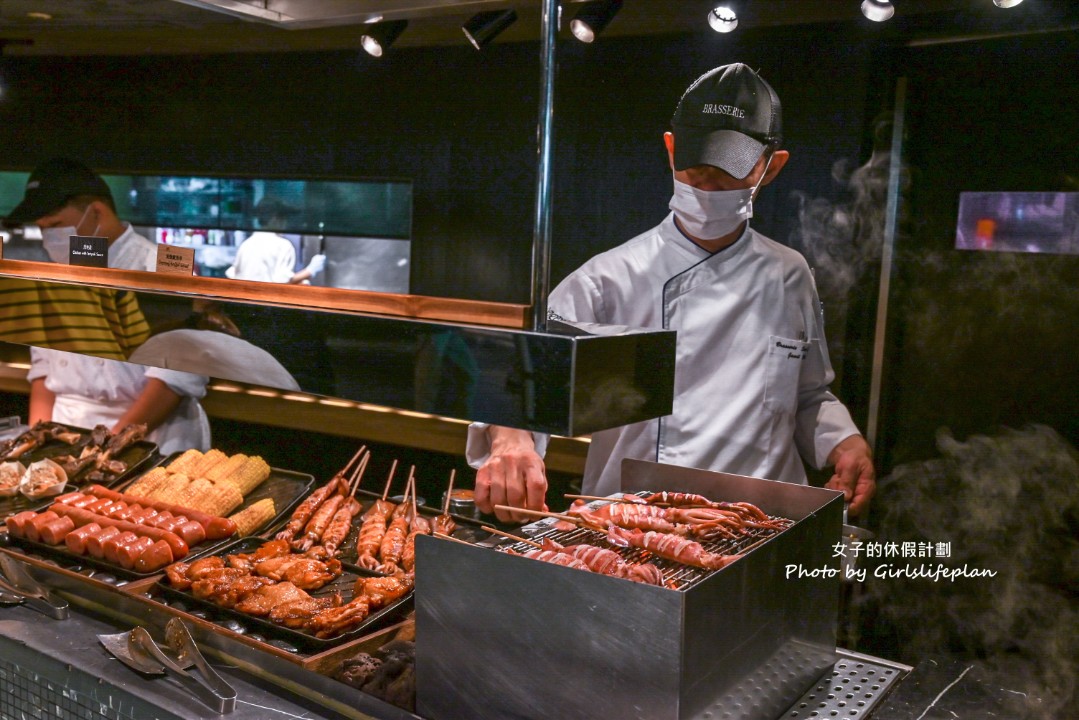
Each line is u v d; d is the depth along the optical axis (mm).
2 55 5355
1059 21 3434
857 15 3740
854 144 3809
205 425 3633
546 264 1365
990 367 3791
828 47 3807
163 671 1715
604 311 2912
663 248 2820
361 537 2373
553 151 1345
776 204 4000
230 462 2861
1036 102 3545
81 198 3242
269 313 1580
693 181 2482
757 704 1533
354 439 4184
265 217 5207
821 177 3898
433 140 4680
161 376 3424
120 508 2506
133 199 5555
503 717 1476
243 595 1981
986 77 3611
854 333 3922
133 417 3387
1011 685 1731
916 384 3951
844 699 1664
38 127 5730
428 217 4758
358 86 4832
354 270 5035
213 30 4016
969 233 3764
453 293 4762
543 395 1287
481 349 1348
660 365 1428
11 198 5844
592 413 1296
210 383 4598
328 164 4988
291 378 1572
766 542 1522
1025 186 3619
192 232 5418
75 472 2928
